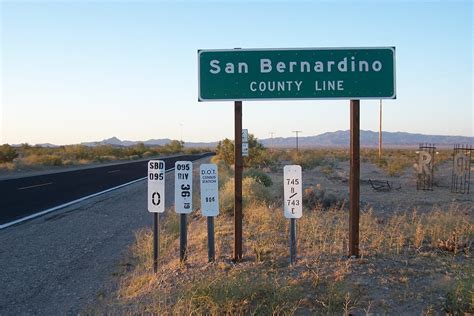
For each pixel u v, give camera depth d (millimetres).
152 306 7012
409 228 10891
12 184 30078
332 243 9625
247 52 8742
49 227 14977
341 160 59969
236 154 8789
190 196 9039
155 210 9109
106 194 24562
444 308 6312
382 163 46000
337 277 7418
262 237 10266
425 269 7844
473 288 6387
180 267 8734
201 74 8734
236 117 8781
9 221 16000
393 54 8664
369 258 8438
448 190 24016
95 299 8125
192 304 6527
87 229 14672
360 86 8680
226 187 18641
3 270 10062
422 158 25328
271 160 42156
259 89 8734
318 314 6332
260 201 15836
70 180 33750
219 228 11867
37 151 77438
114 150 91125
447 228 10375
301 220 11461
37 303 8070
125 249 11914
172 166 56500
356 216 8508
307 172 37562
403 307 6461
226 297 6531
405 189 24484
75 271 9984
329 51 8703
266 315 6328
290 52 8734
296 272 7855
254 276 7395
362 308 6453
